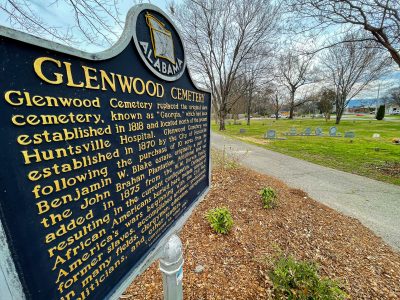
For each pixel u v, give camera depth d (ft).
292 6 24.52
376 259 10.80
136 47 3.98
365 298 8.46
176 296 4.99
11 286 2.31
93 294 3.32
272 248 10.62
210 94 8.25
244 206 14.53
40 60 2.54
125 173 3.98
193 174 7.19
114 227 3.75
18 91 2.37
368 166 27.99
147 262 4.46
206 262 9.29
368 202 17.47
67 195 2.95
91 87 3.21
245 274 8.80
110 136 3.62
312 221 13.83
